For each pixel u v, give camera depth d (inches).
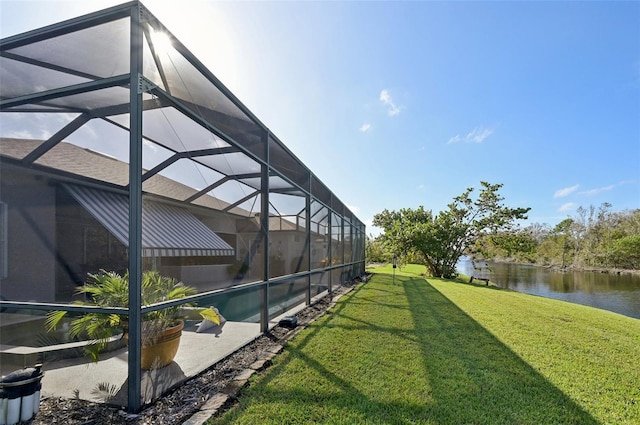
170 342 177.2
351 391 168.7
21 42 169.6
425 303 451.2
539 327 328.5
